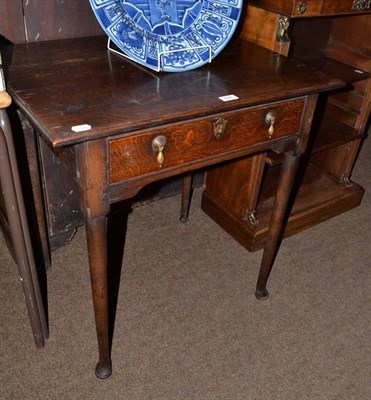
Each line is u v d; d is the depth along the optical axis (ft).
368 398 3.90
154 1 3.44
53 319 4.34
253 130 3.36
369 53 5.41
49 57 3.56
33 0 3.76
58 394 3.72
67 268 4.93
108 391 3.78
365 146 7.89
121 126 2.63
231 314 4.58
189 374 3.97
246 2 4.49
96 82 3.17
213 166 5.54
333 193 6.04
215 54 3.62
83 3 4.01
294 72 3.66
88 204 2.84
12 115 3.81
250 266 5.18
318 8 4.27
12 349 4.03
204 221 5.82
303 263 5.30
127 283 4.82
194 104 2.96
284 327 4.49
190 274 5.00
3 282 4.67
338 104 6.00
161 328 4.36
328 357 4.23
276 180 6.10
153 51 3.47
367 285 5.08
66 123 2.60
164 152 2.97
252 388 3.90
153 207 6.01
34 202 4.42
